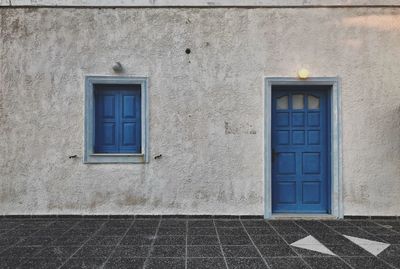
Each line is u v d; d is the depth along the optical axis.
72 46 5.12
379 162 5.09
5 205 5.06
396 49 5.14
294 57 5.14
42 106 5.09
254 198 5.09
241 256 3.56
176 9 5.15
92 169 5.07
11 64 5.11
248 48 5.14
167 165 5.09
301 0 5.10
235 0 5.11
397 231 4.48
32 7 5.13
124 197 5.07
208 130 5.10
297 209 5.27
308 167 5.29
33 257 3.51
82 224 4.75
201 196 5.08
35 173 5.06
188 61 5.12
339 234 4.34
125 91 5.28
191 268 3.25
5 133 5.07
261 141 5.10
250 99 5.12
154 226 4.65
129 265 3.31
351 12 5.14
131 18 5.14
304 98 5.32
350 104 5.12
